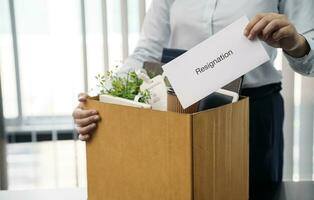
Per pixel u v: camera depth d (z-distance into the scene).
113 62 1.89
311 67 0.96
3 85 1.94
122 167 0.81
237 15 1.15
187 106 0.72
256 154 1.27
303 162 1.99
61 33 1.90
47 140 2.03
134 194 0.80
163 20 1.34
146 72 0.90
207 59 0.72
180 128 0.70
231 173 0.80
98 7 1.89
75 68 1.93
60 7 1.88
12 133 2.01
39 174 2.08
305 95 1.92
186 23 1.24
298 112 1.94
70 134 2.02
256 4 1.14
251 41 0.73
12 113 1.98
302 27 1.05
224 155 0.77
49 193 1.05
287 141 1.96
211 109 0.72
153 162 0.75
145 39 1.36
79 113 0.85
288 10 1.11
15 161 2.04
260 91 1.25
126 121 0.78
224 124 0.75
